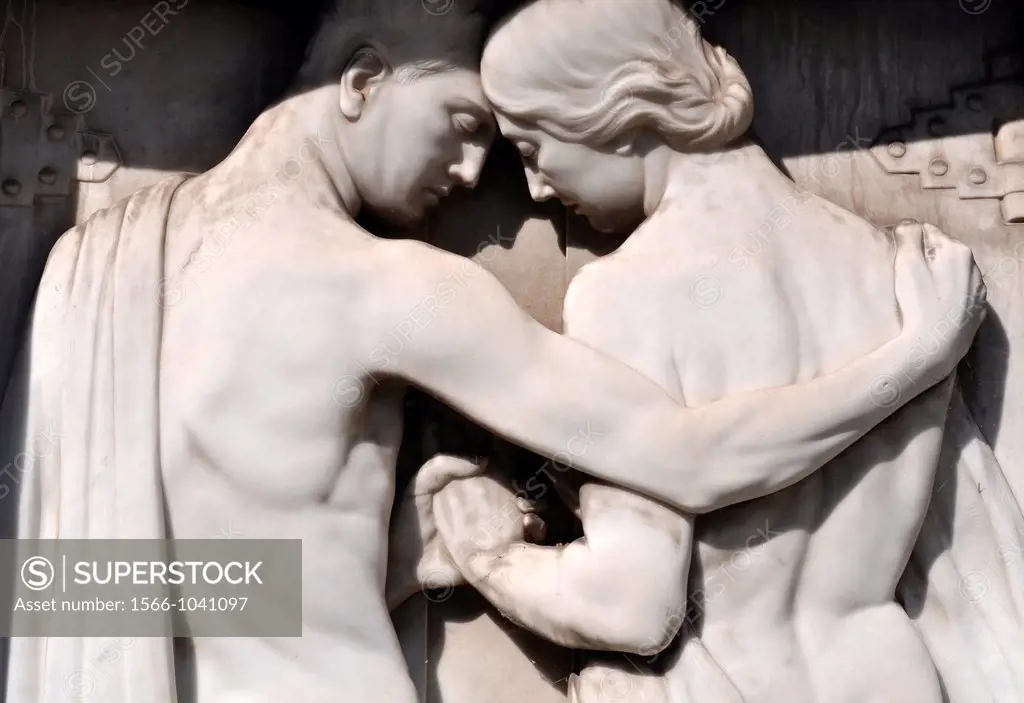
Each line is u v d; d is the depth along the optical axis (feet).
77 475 4.19
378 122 4.48
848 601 4.42
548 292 4.92
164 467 4.18
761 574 4.34
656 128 4.46
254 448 4.12
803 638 4.38
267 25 4.95
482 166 4.76
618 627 4.09
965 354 4.76
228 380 4.14
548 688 4.64
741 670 4.28
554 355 4.21
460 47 4.50
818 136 5.07
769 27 5.08
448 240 4.93
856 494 4.42
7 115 4.68
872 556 4.42
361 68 4.49
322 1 4.77
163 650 4.09
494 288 4.26
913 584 4.69
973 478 4.71
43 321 4.43
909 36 5.09
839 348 4.41
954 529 4.69
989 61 5.10
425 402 4.69
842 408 4.22
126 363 4.23
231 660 4.16
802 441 4.19
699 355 4.28
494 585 4.34
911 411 4.47
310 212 4.37
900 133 5.07
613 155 4.50
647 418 4.15
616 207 4.64
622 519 4.17
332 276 4.21
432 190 4.67
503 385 4.18
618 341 4.29
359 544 4.24
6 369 4.50
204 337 4.20
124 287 4.28
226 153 4.84
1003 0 5.11
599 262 4.44
